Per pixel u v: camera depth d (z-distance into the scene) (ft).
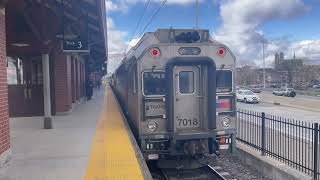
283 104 145.18
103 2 40.83
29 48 39.24
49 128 39.40
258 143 37.76
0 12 23.89
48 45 39.32
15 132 37.01
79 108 65.87
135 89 31.48
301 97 209.05
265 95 208.23
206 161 31.37
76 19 41.81
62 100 52.70
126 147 28.73
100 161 24.17
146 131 29.22
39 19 37.35
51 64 52.16
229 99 30.68
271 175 28.91
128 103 41.93
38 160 24.54
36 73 51.44
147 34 32.30
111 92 137.80
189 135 29.07
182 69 30.07
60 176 20.63
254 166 32.04
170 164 30.35
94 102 82.07
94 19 51.24
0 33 23.84
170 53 29.60
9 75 50.55
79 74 80.79
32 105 51.47
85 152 26.99
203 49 30.04
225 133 30.37
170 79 28.99
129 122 42.34
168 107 29.07
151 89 29.37
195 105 30.45
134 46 38.24
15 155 26.09
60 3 39.60
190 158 30.66
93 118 49.14
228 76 30.66
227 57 30.53
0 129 23.06
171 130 28.99
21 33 39.01
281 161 30.27
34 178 20.29
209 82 29.58
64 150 27.68
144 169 22.56
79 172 21.48
